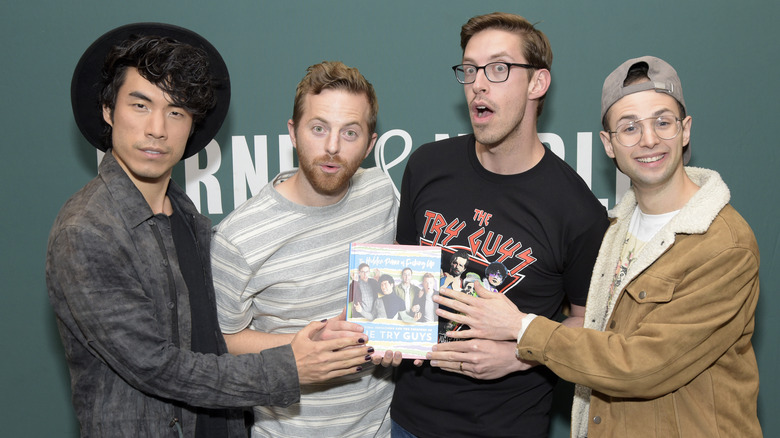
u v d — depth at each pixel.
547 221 1.40
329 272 1.45
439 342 1.46
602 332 1.24
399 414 1.54
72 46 1.95
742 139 1.87
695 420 1.21
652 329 1.17
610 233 1.40
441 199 1.51
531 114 1.43
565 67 1.88
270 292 1.45
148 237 1.23
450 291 1.35
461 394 1.45
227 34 1.93
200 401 1.21
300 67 1.93
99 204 1.17
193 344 1.33
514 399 1.45
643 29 1.85
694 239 1.20
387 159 1.96
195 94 1.23
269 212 1.42
